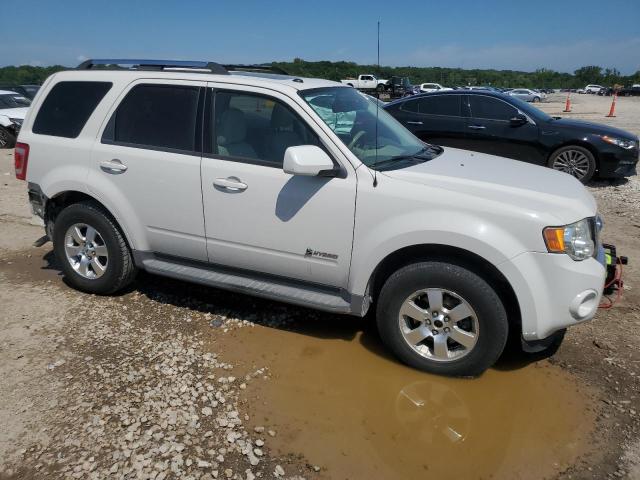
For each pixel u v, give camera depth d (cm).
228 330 400
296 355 367
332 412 309
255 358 363
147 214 405
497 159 419
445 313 331
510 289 321
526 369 352
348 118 384
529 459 274
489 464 271
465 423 301
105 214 426
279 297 372
